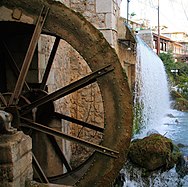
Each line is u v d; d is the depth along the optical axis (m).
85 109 6.00
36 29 3.63
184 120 11.32
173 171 5.94
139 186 5.70
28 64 3.58
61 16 3.65
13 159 2.15
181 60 26.44
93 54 3.66
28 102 3.81
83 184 3.63
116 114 3.66
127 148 3.62
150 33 17.55
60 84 5.48
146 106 10.14
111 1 5.71
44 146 4.70
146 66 10.45
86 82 3.67
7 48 4.33
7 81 4.49
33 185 2.35
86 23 3.63
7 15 3.68
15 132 2.34
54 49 4.32
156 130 9.45
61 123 4.60
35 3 3.66
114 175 3.62
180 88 17.12
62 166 4.74
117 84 3.63
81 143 3.58
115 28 6.08
